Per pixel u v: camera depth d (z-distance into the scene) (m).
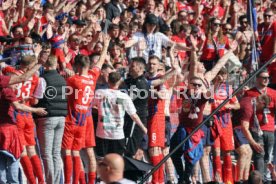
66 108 21.83
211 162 25.20
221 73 24.45
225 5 34.28
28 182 21.47
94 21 27.38
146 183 23.27
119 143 22.56
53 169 21.72
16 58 23.25
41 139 21.62
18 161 20.88
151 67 23.39
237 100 25.23
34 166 21.48
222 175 24.81
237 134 24.95
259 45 31.41
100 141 22.55
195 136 23.61
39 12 26.94
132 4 31.23
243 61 31.66
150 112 23.16
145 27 27.73
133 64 23.08
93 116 22.95
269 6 37.06
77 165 22.12
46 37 26.28
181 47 27.56
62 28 26.66
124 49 27.09
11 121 20.66
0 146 20.53
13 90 20.62
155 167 19.52
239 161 24.98
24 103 21.27
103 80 23.25
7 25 27.39
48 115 21.48
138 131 22.92
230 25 32.03
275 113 25.19
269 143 25.09
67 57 25.06
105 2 30.62
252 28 32.25
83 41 26.52
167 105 23.98
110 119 22.50
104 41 22.95
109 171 15.02
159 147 23.28
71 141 22.08
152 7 31.19
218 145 24.48
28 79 20.83
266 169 25.20
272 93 25.05
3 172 20.70
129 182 15.05
